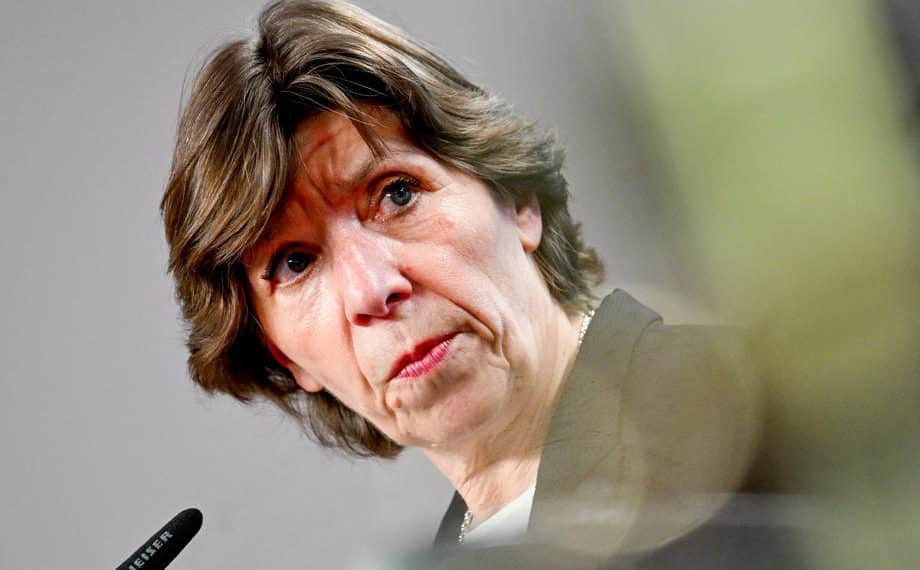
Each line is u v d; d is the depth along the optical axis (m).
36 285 3.18
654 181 2.22
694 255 2.10
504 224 2.52
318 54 2.44
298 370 2.74
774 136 1.81
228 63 2.52
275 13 2.56
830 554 1.76
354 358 2.46
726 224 1.92
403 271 2.38
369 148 2.41
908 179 1.70
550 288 2.61
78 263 3.16
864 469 1.74
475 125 2.54
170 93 3.10
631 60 2.21
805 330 1.78
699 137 1.97
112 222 3.15
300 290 2.50
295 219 2.45
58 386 3.15
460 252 2.40
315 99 2.41
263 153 2.41
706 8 1.93
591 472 2.22
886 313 1.69
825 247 1.75
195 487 3.06
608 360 2.30
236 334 2.64
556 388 2.52
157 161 3.12
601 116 2.38
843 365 1.76
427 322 2.37
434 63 2.60
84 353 3.14
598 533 2.11
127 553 3.08
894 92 1.76
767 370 1.88
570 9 2.47
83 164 3.15
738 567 1.88
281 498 2.98
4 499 3.13
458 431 2.42
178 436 3.07
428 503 2.92
